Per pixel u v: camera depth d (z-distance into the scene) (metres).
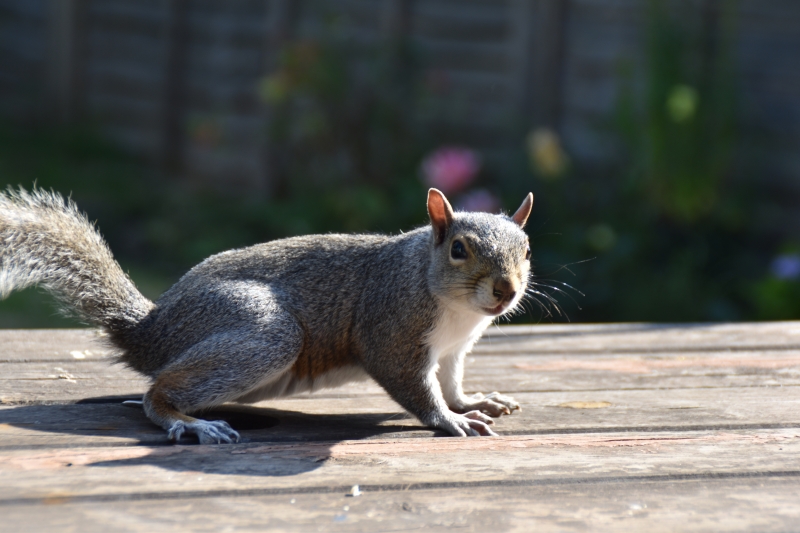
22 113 19.45
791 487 3.87
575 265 12.13
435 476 3.94
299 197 14.88
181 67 17.69
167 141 17.88
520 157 13.62
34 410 4.94
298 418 5.15
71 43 19.00
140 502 3.55
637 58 13.45
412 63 14.84
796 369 6.19
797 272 11.01
